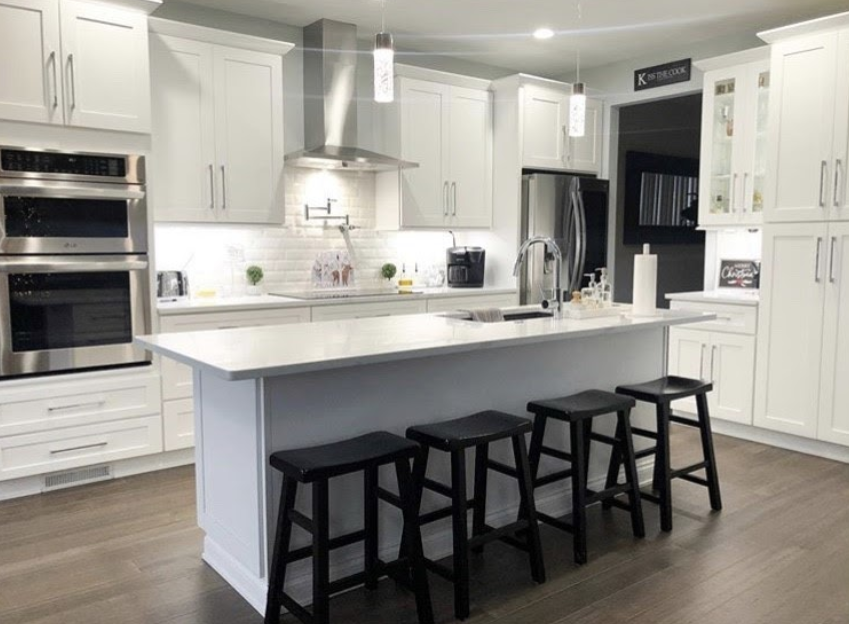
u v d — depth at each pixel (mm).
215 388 2537
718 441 4379
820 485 3568
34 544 2846
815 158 3963
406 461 2246
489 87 5418
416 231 5441
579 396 2943
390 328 2887
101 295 3537
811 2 4266
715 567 2656
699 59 5191
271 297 4492
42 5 3281
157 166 3910
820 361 3996
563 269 5508
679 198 7336
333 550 2504
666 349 3688
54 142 3365
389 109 5039
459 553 2305
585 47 5312
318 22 4672
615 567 2662
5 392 3283
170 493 3424
